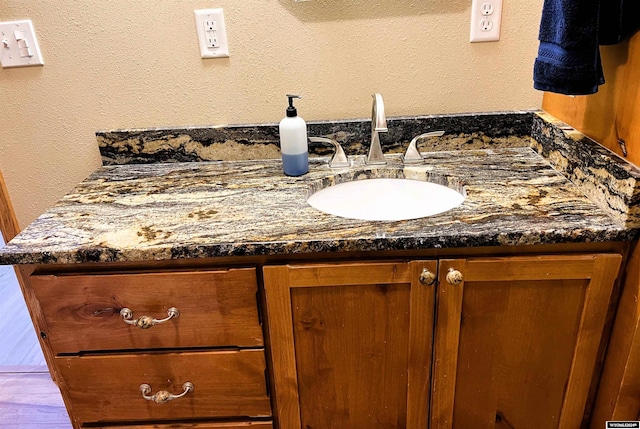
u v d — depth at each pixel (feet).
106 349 3.39
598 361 3.50
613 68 3.22
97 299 3.20
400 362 3.44
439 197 3.99
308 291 3.19
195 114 4.47
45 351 5.48
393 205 4.22
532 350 3.39
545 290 3.19
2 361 6.30
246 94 4.39
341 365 3.47
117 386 3.49
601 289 3.15
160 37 4.18
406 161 4.22
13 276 8.59
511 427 3.70
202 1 4.06
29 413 5.42
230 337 3.34
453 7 4.05
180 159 4.57
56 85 4.34
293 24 4.14
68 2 4.06
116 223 3.35
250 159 4.55
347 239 2.99
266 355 3.44
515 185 3.64
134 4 4.07
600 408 3.57
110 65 4.28
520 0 4.01
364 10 4.08
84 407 3.58
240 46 4.21
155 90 4.37
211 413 3.63
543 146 4.15
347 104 4.43
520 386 3.53
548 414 3.64
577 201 3.34
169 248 3.00
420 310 3.23
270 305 3.23
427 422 3.69
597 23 2.88
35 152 4.58
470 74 4.29
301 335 3.35
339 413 3.67
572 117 3.82
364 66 4.28
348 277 3.12
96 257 3.03
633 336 3.10
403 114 4.46
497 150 4.44
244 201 3.62
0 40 4.14
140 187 4.01
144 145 4.51
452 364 3.43
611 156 3.18
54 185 4.73
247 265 3.15
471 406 3.62
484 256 3.11
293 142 3.97
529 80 4.29
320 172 4.16
